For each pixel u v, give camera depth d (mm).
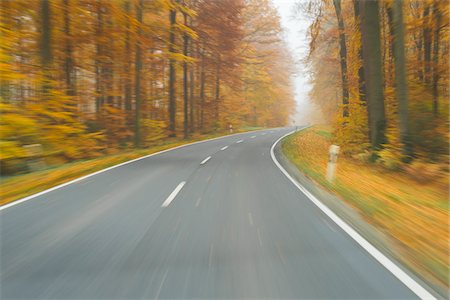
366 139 15242
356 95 16156
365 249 4262
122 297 3094
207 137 28344
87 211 6016
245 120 49719
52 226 5152
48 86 13445
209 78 34125
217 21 25484
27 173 10914
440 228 5344
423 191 8242
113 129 19281
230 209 6145
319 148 18531
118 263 3818
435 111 12820
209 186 8273
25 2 13203
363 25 12742
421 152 10836
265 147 19062
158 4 18016
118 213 5883
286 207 6320
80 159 14680
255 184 8547
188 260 3898
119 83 20875
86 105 20531
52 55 14586
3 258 3967
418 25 13805
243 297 3105
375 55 12180
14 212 5965
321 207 6355
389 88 14750
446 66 13688
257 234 4797
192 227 5105
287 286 3305
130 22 15055
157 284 3338
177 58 19891
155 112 27766
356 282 3395
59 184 8594
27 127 11547
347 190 7961
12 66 11984
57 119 13492
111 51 18359
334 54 23734
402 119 10711
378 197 7371
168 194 7387
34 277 3486
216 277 3484
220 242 4477
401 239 4746
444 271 3719
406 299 3092
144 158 14047
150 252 4133
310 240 4570
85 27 16078
